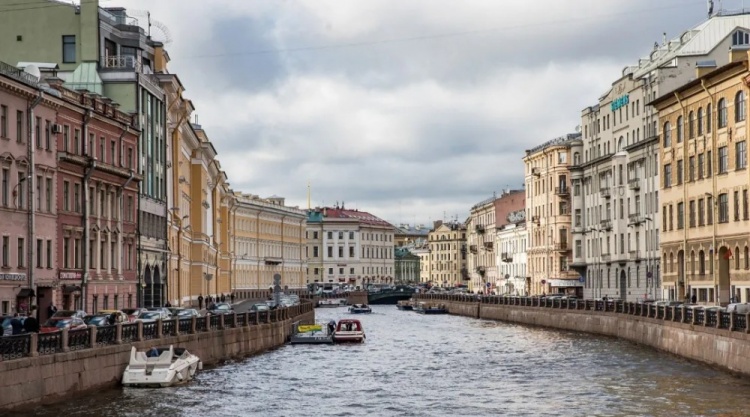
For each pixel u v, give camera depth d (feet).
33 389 125.39
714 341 184.65
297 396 157.28
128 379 153.69
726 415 134.31
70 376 135.74
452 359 224.94
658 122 339.57
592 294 429.79
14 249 193.98
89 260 232.12
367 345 271.90
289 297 418.92
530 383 174.60
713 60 317.63
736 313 173.88
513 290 579.89
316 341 276.00
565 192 481.87
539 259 513.04
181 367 164.96
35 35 276.82
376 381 179.52
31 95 199.11
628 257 380.99
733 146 262.88
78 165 224.74
